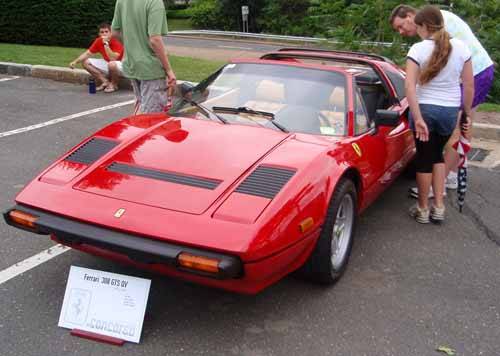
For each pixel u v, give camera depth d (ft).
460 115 16.07
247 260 9.05
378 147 14.01
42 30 48.73
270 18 123.03
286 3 120.78
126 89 31.60
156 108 18.63
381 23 33.86
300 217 10.01
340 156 11.84
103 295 10.19
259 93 13.85
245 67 14.84
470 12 35.55
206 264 8.95
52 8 48.14
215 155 11.13
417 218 15.84
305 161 11.03
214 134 12.11
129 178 10.50
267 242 9.22
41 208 10.20
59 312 10.67
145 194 10.03
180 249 9.16
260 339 10.14
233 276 9.08
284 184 10.24
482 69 16.92
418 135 14.53
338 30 35.12
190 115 13.44
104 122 24.58
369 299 11.64
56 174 10.94
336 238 12.09
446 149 17.57
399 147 15.90
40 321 10.36
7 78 33.35
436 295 11.94
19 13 48.32
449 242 14.62
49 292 11.31
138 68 17.93
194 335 10.16
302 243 10.19
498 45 34.73
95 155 11.44
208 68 38.22
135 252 9.30
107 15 49.34
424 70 14.32
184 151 11.30
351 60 16.34
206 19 132.46
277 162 10.93
